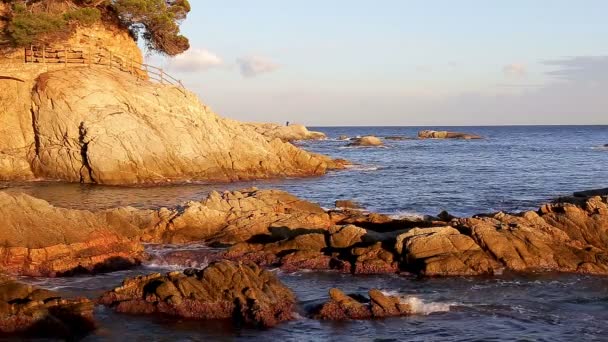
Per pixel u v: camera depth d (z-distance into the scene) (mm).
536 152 102000
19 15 50688
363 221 29672
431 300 19719
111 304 18359
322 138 150125
